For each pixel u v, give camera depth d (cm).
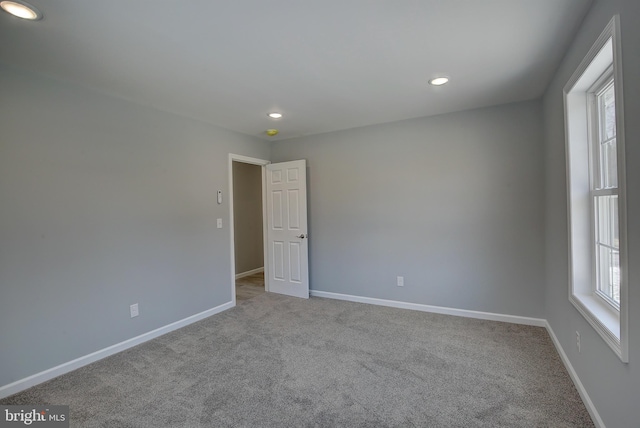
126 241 296
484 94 304
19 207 228
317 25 184
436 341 296
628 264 137
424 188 377
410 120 382
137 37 193
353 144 420
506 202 337
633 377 135
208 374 244
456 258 362
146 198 313
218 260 393
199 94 289
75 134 260
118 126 291
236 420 191
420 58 228
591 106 214
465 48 215
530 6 170
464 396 210
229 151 413
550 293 299
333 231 441
